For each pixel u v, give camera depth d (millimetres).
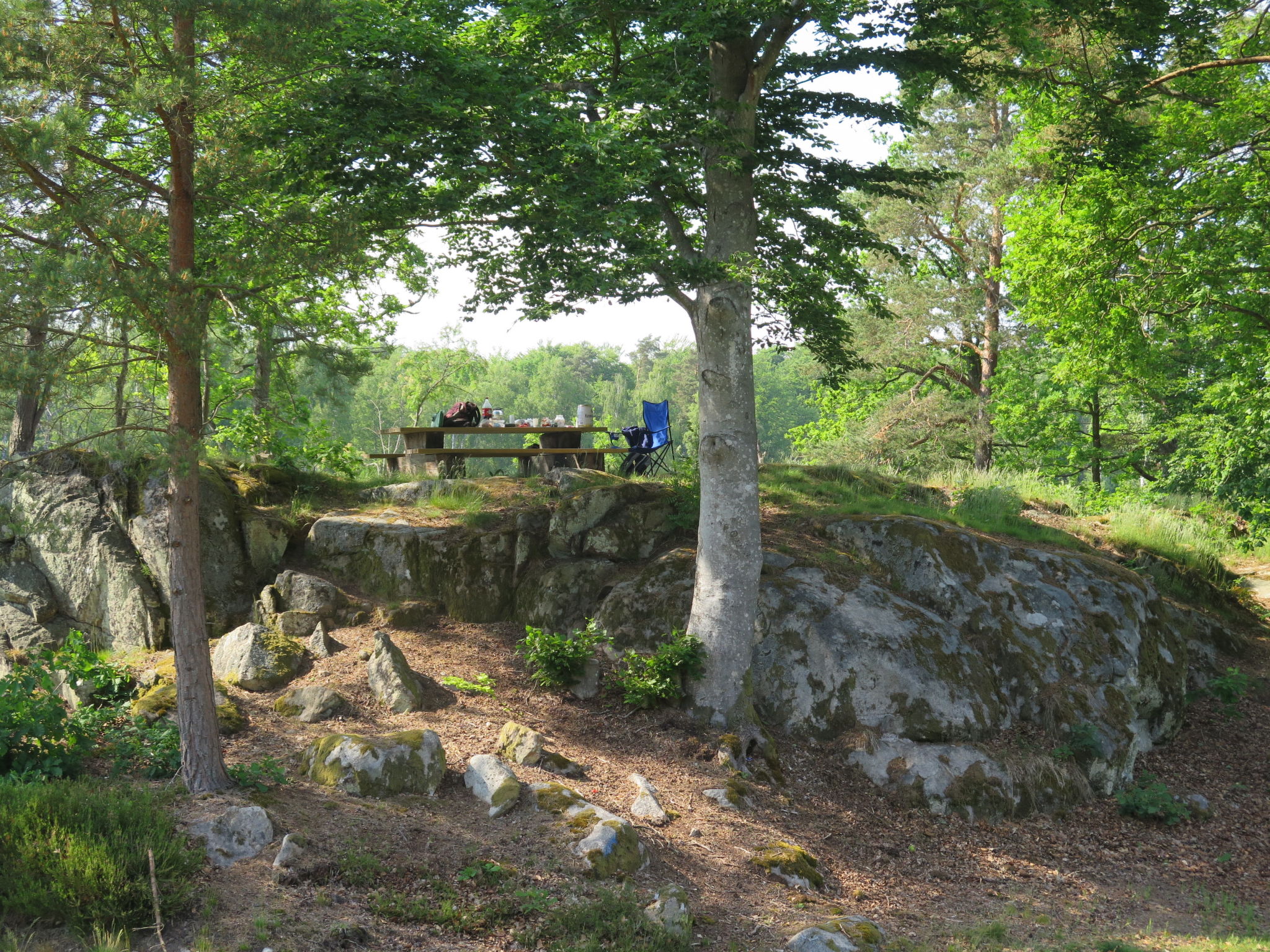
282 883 6051
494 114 10086
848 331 13859
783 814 9211
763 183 12711
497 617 12180
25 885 5504
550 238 10344
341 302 17891
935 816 9750
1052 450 30000
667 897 6633
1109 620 12312
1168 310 17641
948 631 11547
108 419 7863
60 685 9484
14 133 6000
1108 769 10883
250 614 11570
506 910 6188
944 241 26500
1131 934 7793
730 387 11094
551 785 8078
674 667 10594
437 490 13969
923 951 6891
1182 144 16516
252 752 8156
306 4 6891
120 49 6766
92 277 6035
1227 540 19719
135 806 6262
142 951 5273
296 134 9789
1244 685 13578
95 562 11562
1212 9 13125
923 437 26281
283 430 14859
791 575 12078
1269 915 8477
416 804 7543
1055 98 14422
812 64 11312
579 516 12844
